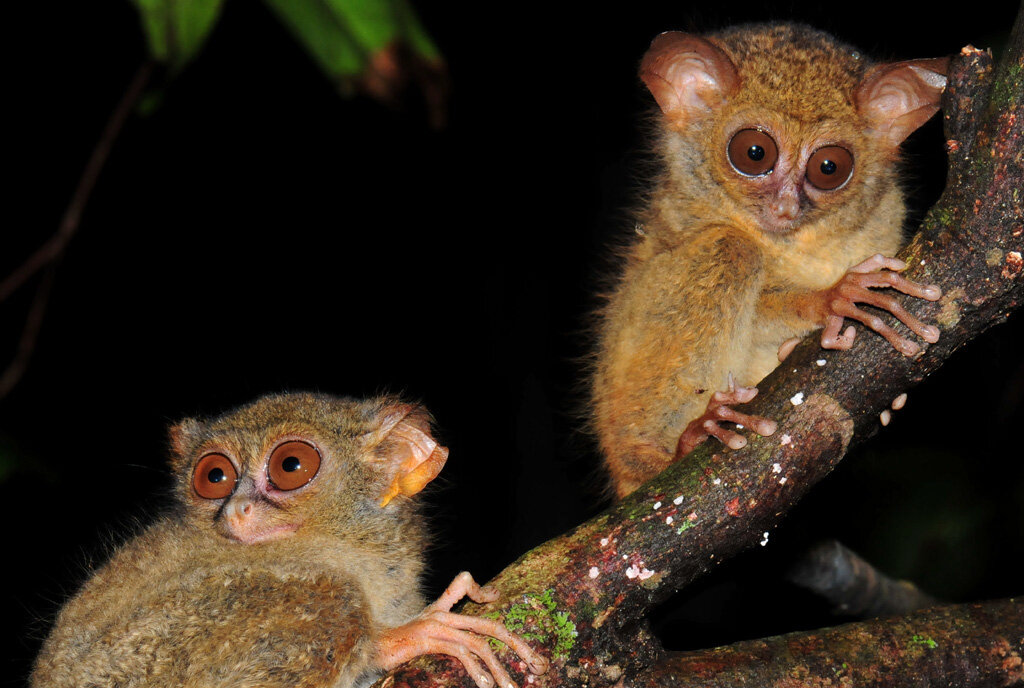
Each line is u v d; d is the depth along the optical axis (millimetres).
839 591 6578
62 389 8828
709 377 5375
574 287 9453
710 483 3830
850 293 3977
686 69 5832
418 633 3836
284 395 5672
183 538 4984
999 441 7086
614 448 5543
